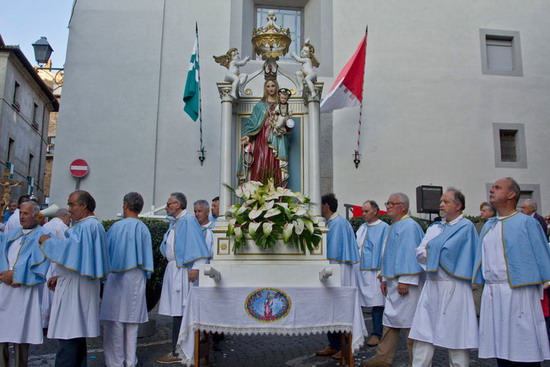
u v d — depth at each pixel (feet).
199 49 36.09
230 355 19.47
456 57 38.93
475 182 37.42
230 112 18.90
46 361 18.75
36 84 78.89
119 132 34.55
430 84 38.24
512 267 12.55
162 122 35.12
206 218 21.45
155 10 36.29
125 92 35.06
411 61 38.29
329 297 15.31
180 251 18.88
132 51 35.63
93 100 34.73
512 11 40.52
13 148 70.33
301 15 39.22
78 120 34.40
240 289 15.11
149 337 22.76
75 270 14.53
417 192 34.99
